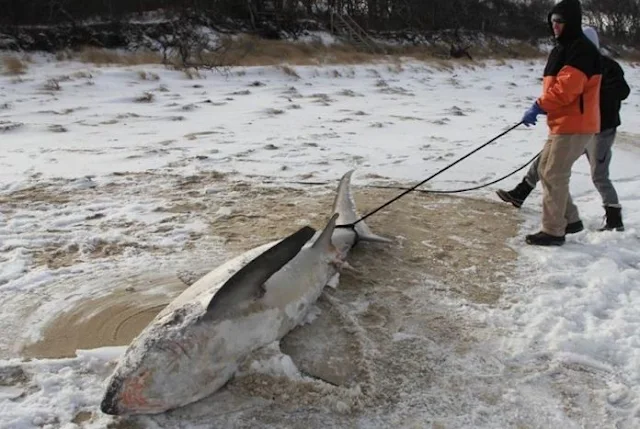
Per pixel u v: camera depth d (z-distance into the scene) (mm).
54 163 8914
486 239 6238
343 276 5297
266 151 9859
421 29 42594
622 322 4621
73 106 14500
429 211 7027
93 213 6730
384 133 11727
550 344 4355
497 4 48812
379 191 7742
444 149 10289
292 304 4305
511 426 3596
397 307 4836
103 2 30656
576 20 5535
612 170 9125
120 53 26391
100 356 4047
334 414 3639
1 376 3854
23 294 4934
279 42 32750
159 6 33250
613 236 6289
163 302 4848
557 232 6055
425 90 20531
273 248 3820
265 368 3844
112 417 3527
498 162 9445
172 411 3588
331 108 14992
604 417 3684
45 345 4266
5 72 19438
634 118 15195
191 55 25016
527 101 18547
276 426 3531
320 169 8789
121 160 9172
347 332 4457
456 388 3904
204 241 6016
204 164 8969
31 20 27688
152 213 6773
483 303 4941
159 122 12594
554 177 5914
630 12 54531
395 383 3934
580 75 5516
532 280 5340
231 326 3764
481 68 30891
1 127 11344
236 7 35000
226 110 14297
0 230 6172
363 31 37875
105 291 5008
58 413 3551
